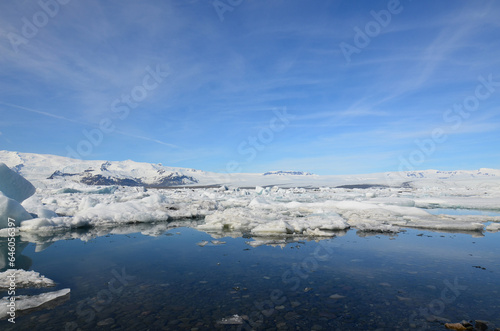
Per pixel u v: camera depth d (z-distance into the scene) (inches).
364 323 146.4
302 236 414.0
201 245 355.6
